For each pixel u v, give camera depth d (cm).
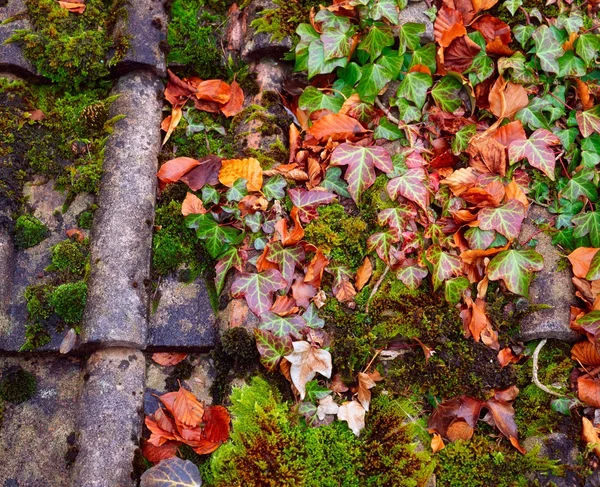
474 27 203
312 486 154
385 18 199
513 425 168
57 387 167
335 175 194
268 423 158
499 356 174
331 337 174
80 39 192
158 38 202
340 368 172
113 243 175
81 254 176
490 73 199
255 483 152
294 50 204
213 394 171
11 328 166
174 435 163
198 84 205
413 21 202
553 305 176
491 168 191
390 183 188
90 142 188
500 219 181
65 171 185
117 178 183
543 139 191
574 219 186
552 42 200
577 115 194
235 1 220
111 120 190
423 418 170
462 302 178
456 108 202
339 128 198
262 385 166
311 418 164
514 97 197
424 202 186
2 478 155
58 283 172
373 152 190
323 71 199
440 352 172
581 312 173
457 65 202
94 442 156
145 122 194
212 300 179
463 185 189
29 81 194
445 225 186
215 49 211
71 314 167
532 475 164
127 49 195
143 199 183
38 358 169
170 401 166
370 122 203
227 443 158
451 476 165
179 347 173
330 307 178
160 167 191
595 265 174
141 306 172
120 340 165
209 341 174
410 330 173
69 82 195
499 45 196
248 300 173
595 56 198
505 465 165
